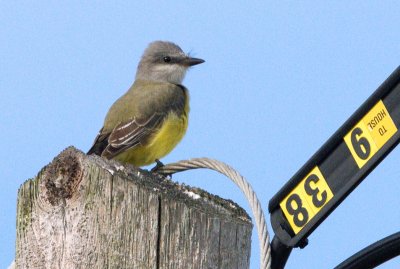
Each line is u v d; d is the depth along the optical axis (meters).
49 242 5.68
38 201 5.76
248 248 5.95
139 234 5.57
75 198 5.67
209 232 5.64
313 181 5.89
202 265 5.58
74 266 5.59
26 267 5.75
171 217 5.59
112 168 5.79
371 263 6.08
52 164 5.77
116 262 5.55
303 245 6.01
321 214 5.84
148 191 5.62
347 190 5.74
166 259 5.55
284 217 6.02
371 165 5.65
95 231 5.60
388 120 5.62
